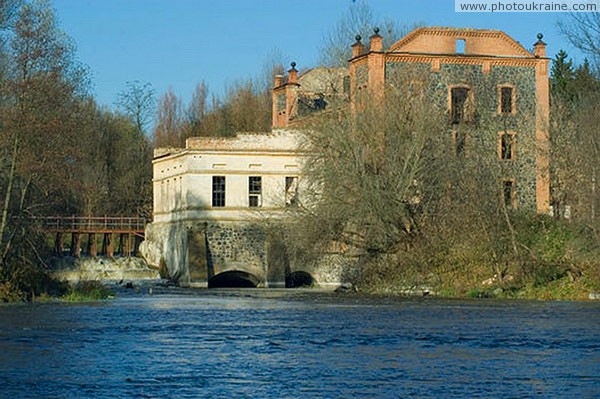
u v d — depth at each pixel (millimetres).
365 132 77500
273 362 32844
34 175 67688
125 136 145375
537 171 91500
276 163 95250
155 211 107938
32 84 65375
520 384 28531
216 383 28719
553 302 63469
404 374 30281
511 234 74125
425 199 78438
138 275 106375
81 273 105000
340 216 76875
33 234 70062
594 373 30422
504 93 92438
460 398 26469
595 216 70625
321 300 68375
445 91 90500
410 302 65062
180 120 149750
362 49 92812
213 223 93875
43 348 36312
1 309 55625
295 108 107250
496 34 92500
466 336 40531
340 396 26766
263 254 93875
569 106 108812
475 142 89250
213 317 50875
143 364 32344
